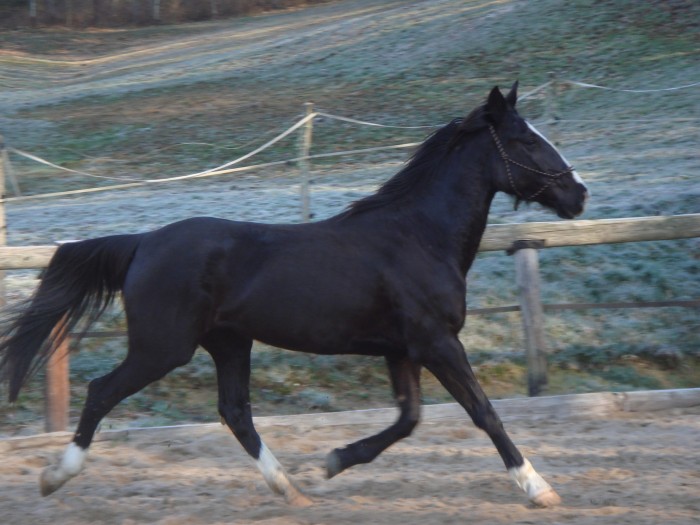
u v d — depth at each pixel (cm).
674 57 2817
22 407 1091
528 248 1102
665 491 797
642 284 1379
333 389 1173
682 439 973
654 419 1063
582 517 733
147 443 995
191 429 1017
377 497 815
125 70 4156
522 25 3450
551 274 1407
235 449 970
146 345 766
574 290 1374
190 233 778
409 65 3266
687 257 1445
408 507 777
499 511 754
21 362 793
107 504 785
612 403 1084
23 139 2700
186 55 4409
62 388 1009
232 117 2836
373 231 784
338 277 762
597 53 2984
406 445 983
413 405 797
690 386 1204
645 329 1298
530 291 1105
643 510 748
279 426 1039
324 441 1003
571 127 2325
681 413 1084
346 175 2062
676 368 1237
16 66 4491
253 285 763
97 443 988
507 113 804
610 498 782
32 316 797
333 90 3098
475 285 1379
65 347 1005
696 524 711
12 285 1336
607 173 1886
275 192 1909
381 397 1161
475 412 767
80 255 801
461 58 3219
